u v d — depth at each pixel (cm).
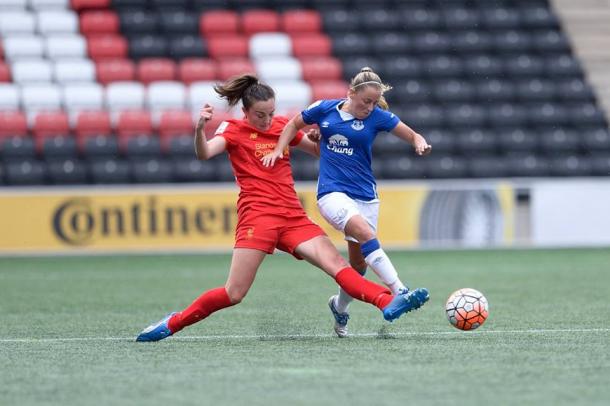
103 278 4756
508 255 5888
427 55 8025
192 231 6197
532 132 7556
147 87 7375
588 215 6562
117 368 2134
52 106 7238
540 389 1856
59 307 3606
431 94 7706
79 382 1970
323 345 2462
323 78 7712
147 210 6156
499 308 3403
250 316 3206
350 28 8131
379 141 7212
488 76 7906
